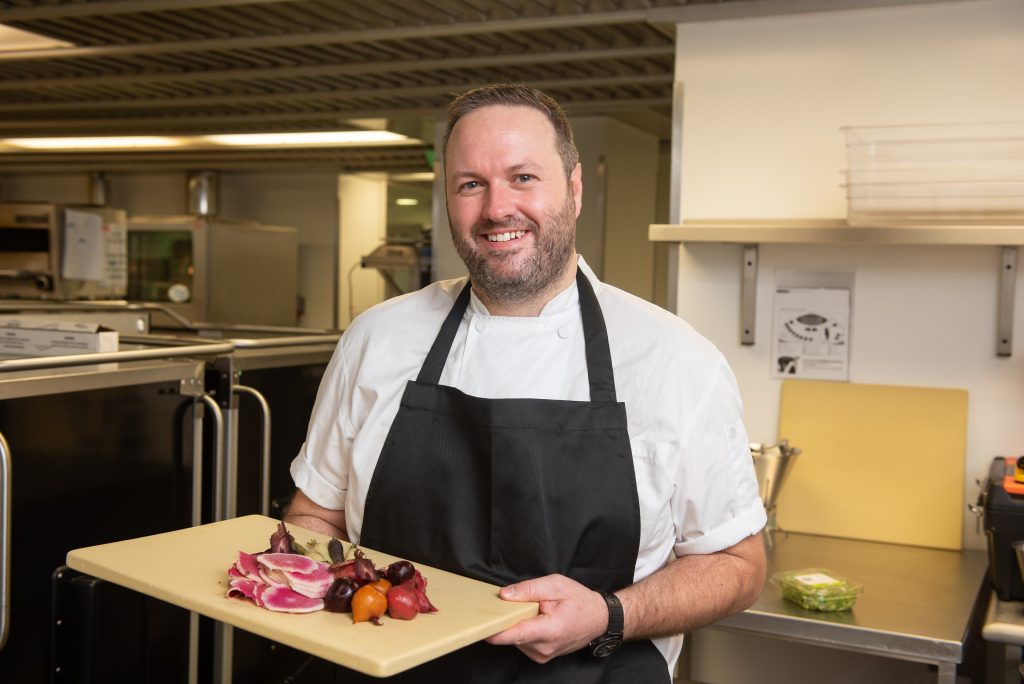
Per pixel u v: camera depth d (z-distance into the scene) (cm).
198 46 323
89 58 354
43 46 343
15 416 181
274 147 552
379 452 148
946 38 244
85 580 185
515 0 270
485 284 139
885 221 225
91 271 559
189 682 227
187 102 428
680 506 141
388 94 399
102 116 488
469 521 139
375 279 711
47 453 188
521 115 134
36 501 186
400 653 104
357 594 115
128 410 208
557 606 123
